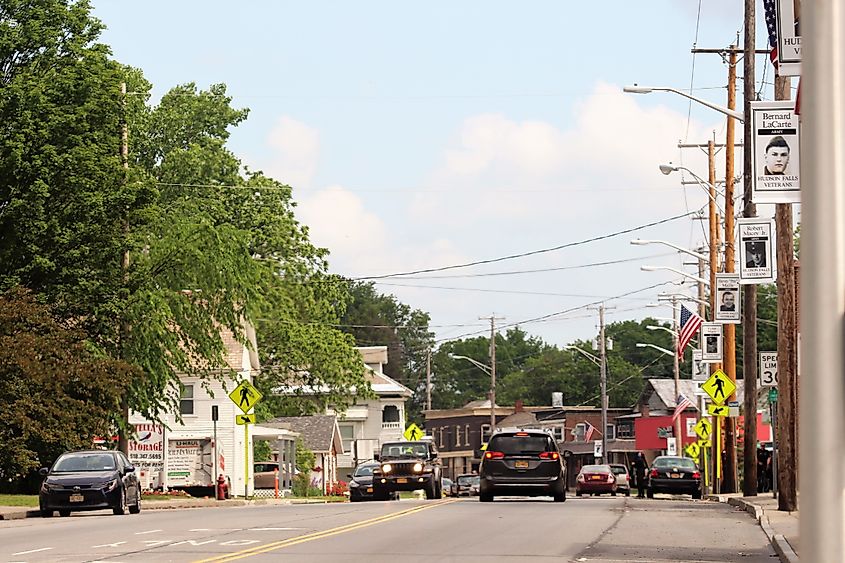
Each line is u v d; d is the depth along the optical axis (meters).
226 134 95.06
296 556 24.00
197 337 64.38
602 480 93.62
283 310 98.69
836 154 8.41
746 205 50.41
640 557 24.27
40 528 35.03
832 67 8.45
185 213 82.31
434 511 40.38
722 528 33.28
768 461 73.75
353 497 72.81
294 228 98.25
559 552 24.86
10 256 59.19
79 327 61.09
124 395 61.09
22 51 61.31
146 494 67.94
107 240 60.31
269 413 99.56
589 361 188.50
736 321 58.94
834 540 8.11
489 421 170.12
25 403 53.75
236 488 85.75
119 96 61.22
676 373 107.50
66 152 59.12
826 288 8.34
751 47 50.53
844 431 8.21
